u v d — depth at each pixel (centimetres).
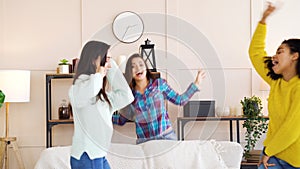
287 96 241
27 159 472
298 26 474
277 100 247
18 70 439
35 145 472
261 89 464
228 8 477
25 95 437
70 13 474
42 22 473
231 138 455
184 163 301
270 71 256
